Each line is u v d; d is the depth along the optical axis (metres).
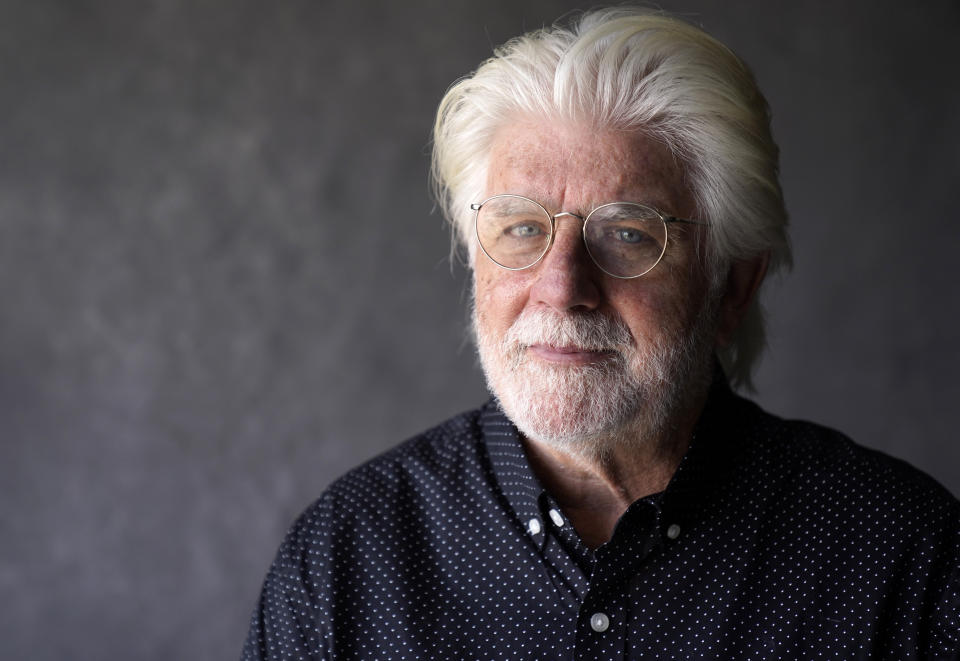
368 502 1.30
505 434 1.26
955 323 3.04
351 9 2.99
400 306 3.04
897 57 2.99
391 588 1.23
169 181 2.96
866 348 3.06
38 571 2.94
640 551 1.14
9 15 2.88
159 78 2.94
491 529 1.23
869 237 3.03
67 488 2.94
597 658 1.11
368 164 3.02
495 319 1.15
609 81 1.11
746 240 1.21
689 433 1.23
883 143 3.01
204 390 2.99
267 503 3.02
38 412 2.93
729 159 1.15
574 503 1.25
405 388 3.05
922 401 3.06
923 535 1.13
